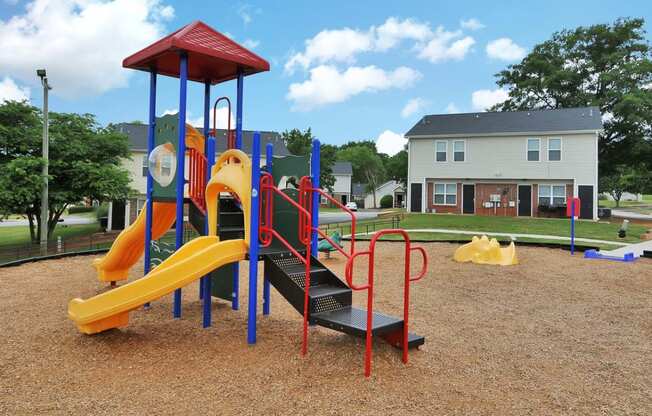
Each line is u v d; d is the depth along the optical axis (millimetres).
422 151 29094
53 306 6480
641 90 30016
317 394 3648
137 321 5773
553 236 17094
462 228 19906
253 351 4656
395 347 4660
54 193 16766
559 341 5309
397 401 3555
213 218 5516
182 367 4223
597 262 11273
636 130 29750
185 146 6035
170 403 3494
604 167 32250
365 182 70562
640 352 4957
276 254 5172
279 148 34906
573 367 4469
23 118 17047
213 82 7387
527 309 6828
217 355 4539
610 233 18141
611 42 33250
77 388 3766
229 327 5547
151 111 6500
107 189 17656
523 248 13789
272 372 4086
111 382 3889
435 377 4062
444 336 5371
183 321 5805
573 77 33438
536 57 35625
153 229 6855
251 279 4930
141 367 4227
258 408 3414
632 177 41938
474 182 27953
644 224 24297
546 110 28328
